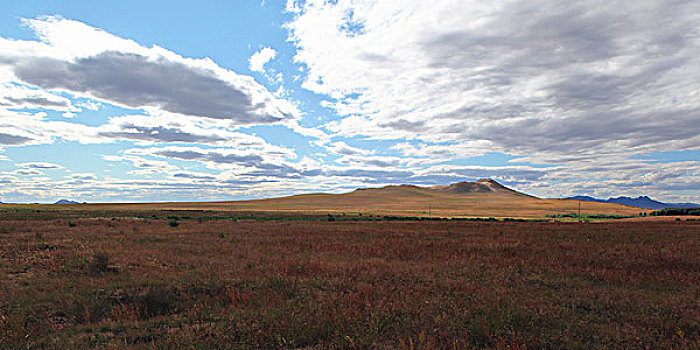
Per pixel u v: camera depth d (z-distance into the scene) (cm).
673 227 4372
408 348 596
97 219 4809
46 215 5641
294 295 995
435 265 1512
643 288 1144
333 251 2023
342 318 724
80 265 1413
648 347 630
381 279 1238
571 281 1220
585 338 691
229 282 1163
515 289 1075
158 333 706
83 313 831
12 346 638
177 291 1076
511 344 619
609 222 6419
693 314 836
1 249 1808
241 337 656
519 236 3092
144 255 1716
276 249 2066
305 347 639
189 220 5462
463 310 811
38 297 959
